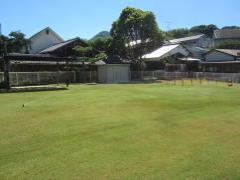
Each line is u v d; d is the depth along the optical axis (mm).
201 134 7770
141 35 37969
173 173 5125
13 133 7969
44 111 11609
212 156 5980
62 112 11297
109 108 12195
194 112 11164
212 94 18172
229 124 9000
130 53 40375
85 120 9625
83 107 12547
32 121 9602
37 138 7414
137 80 35875
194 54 45500
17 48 38156
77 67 34094
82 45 38000
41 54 37469
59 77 30984
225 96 16938
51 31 43500
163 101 14445
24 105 13516
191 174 5074
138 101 14477
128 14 38188
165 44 45938
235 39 67438
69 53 37312
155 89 22016
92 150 6387
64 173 5133
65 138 7387
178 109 11883
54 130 8250
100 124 8969
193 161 5695
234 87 24312
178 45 43625
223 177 4945
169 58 42000
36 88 21938
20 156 6020
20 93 20094
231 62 38031
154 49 42188
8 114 11016
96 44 42969
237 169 5285
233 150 6387
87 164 5551
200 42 68375
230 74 31484
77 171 5219
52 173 5133
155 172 5168
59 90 22109
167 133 7852
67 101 14812
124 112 11164
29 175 5047
